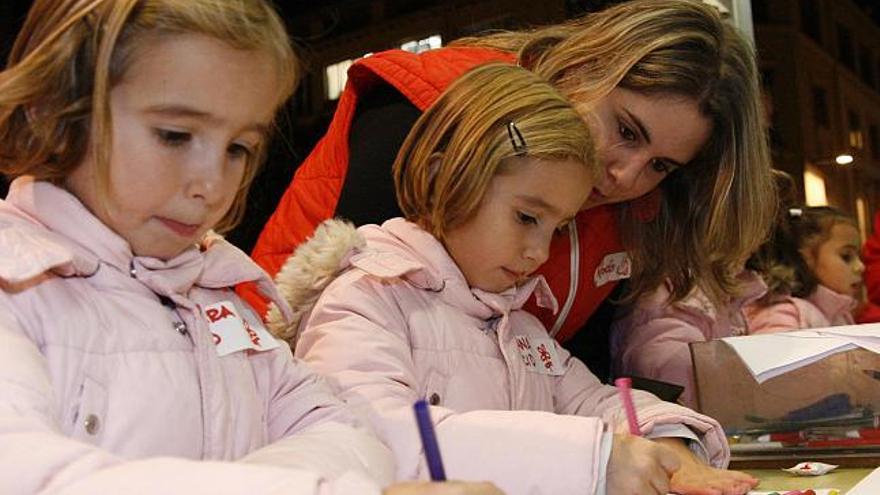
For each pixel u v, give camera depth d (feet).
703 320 5.81
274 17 2.71
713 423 4.07
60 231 2.70
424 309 3.90
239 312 3.22
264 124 2.73
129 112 2.53
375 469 2.79
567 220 4.09
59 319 2.59
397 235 4.10
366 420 3.31
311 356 3.64
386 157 4.58
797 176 9.56
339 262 3.88
